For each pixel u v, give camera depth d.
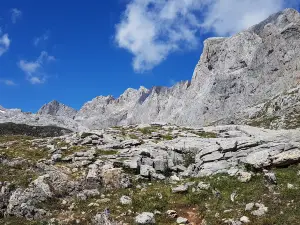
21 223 22.50
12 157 33.38
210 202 23.66
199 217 22.25
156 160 32.38
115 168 29.41
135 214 22.55
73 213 23.52
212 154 30.50
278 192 22.81
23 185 26.19
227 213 21.69
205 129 49.84
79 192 26.97
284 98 137.00
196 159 32.06
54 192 26.19
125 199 24.52
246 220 20.36
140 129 50.69
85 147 37.28
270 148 28.52
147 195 25.38
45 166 30.16
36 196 25.25
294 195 22.05
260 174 26.09
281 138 30.44
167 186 27.55
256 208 21.58
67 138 42.44
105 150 35.97
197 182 26.92
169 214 22.48
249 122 136.62
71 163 32.06
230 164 28.77
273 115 129.75
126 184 27.91
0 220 23.12
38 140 43.34
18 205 24.20
